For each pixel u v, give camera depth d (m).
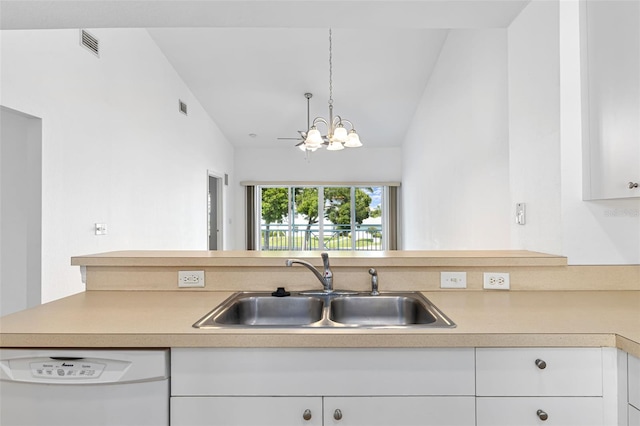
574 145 1.43
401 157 6.72
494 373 0.94
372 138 6.34
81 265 1.48
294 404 0.94
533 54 1.59
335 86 4.52
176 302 1.30
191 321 1.06
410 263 1.45
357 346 0.94
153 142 3.66
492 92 2.27
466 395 0.94
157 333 0.95
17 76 1.98
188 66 4.13
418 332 0.94
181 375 0.95
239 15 1.63
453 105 3.15
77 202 2.48
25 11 1.57
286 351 0.95
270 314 1.42
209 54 3.90
